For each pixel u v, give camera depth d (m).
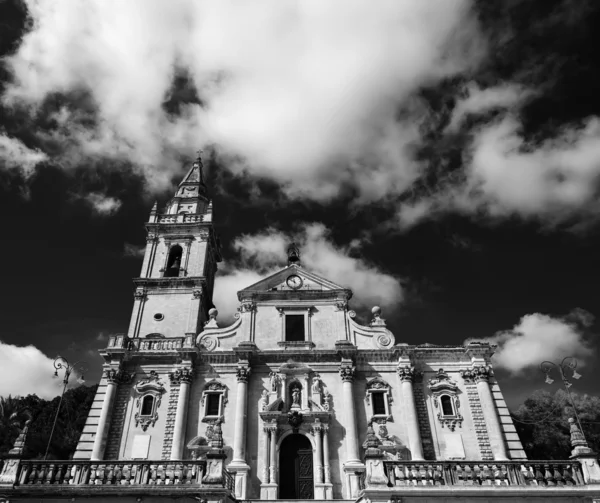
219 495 21.44
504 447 31.92
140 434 32.69
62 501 21.67
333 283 39.59
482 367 34.81
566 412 47.84
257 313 38.12
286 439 32.94
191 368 34.84
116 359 35.22
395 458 31.30
